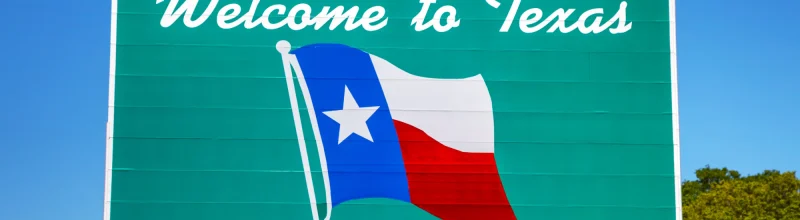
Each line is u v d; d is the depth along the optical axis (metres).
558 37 23.91
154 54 23.55
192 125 23.27
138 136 23.17
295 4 23.98
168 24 23.72
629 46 23.91
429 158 23.31
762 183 65.38
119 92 23.31
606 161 23.39
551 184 23.27
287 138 23.31
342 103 23.50
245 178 23.09
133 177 22.98
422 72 23.64
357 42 23.78
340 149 23.30
